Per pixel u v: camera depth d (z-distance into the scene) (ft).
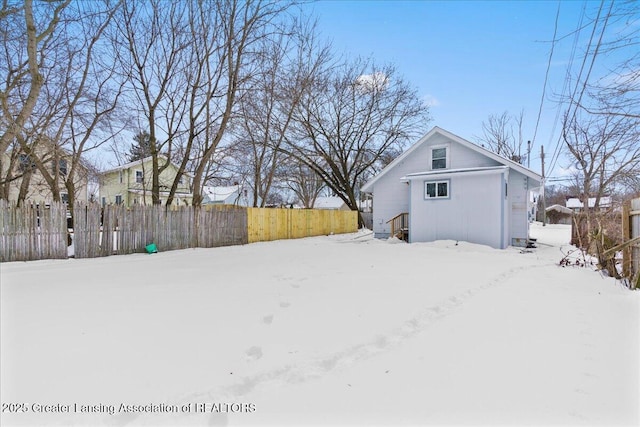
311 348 8.91
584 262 24.84
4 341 9.01
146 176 77.77
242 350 8.70
